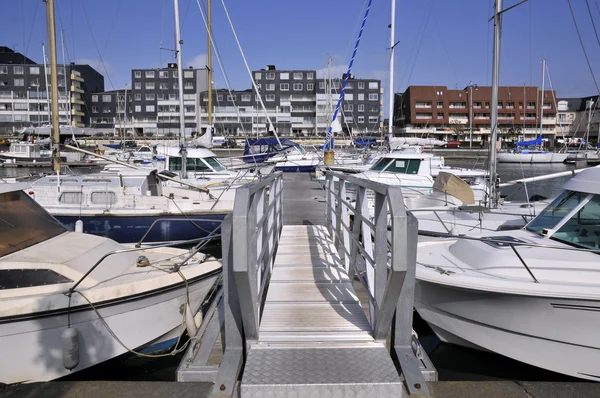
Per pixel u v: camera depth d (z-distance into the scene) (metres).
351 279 4.91
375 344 3.20
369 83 84.62
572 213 5.56
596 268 4.79
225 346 3.36
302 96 86.69
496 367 5.32
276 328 3.44
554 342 4.59
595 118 71.00
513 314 4.68
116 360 5.21
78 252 5.47
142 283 5.02
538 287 4.42
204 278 5.69
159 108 86.50
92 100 89.25
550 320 4.53
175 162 17.11
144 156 35.62
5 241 5.24
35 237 5.64
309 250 6.21
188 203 10.86
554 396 2.88
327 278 4.76
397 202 2.73
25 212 5.87
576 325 4.45
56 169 14.38
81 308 4.61
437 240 7.06
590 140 71.00
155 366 5.49
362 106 84.50
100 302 4.70
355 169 20.17
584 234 5.36
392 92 24.06
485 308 4.84
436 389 2.94
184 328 5.34
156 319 5.21
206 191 11.98
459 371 5.39
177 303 5.42
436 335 5.70
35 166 40.84
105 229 10.48
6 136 69.25
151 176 11.82
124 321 4.94
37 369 4.49
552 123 78.19
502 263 5.04
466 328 5.12
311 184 21.67
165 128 86.44
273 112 86.56
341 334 3.33
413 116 80.25
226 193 12.70
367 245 3.81
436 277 4.93
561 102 79.44
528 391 2.93
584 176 5.82
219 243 11.02
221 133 77.94
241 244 2.62
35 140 52.47
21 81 82.38
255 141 27.61
